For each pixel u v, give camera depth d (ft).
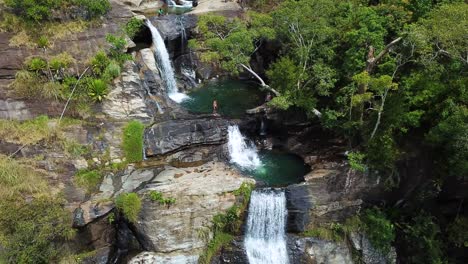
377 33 94.68
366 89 91.91
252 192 89.61
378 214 91.40
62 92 101.55
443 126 80.79
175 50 139.44
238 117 111.75
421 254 92.07
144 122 104.12
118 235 88.74
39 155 90.63
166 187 89.10
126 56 113.50
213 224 87.92
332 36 103.81
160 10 147.02
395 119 87.86
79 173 91.09
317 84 102.47
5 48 100.12
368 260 89.45
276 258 88.12
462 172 83.61
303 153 107.34
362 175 91.81
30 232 75.10
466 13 74.79
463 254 96.02
